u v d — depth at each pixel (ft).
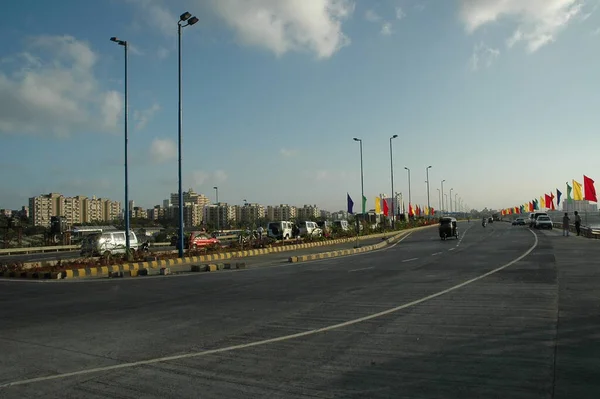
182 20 85.46
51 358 22.79
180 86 86.28
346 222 196.85
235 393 17.22
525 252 77.05
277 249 111.96
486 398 16.01
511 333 24.57
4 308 38.68
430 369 19.24
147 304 39.04
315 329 27.32
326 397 16.55
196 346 24.38
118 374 19.95
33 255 121.19
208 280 56.13
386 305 34.09
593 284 40.29
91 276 66.39
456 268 57.47
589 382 17.22
